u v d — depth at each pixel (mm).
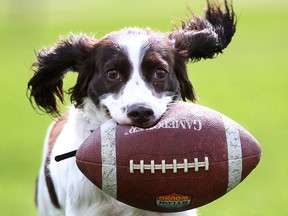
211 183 6621
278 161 15047
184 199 6625
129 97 7164
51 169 8898
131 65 7480
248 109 20781
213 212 11695
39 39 36531
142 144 6594
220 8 9188
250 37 37625
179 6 49688
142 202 6688
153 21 40031
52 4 60500
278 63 30312
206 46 8812
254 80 26406
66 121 8992
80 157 6809
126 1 61562
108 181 6676
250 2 57312
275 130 17859
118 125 6848
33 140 17719
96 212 7992
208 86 25281
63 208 9086
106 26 38594
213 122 6727
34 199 11852
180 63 8141
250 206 12016
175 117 6738
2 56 32938
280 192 12852
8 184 13758
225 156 6633
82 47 8172
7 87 26281
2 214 11812
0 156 15984
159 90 7523
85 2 62719
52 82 8625
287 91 23922
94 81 7789
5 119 20750
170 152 6531
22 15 52062
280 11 49688
